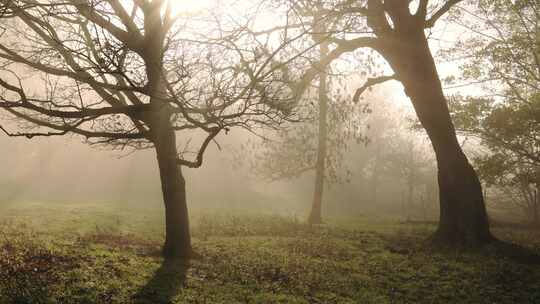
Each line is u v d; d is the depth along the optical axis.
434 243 17.84
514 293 11.16
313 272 12.21
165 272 10.87
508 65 25.58
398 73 18.59
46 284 8.78
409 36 18.09
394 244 18.14
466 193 17.70
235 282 10.74
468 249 16.92
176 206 13.05
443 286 11.58
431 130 18.39
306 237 19.34
